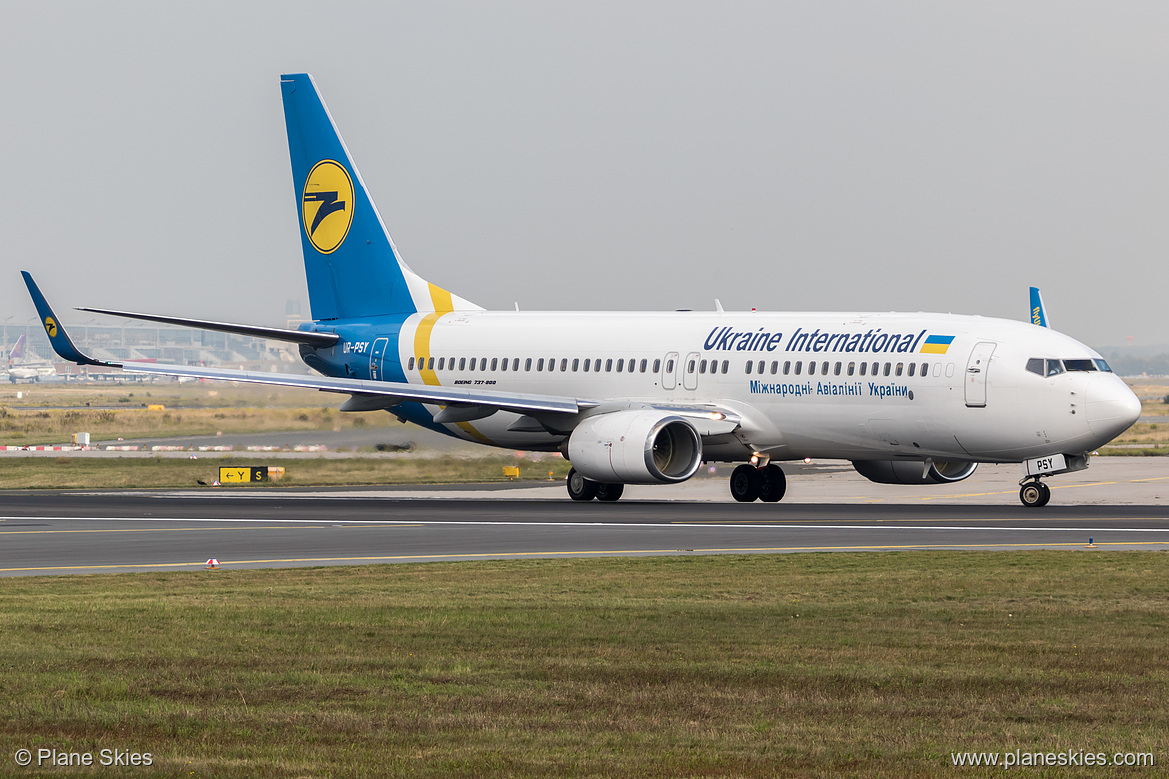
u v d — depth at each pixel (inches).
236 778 1595.7
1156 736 1787.6
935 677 2154.3
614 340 6594.5
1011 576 3481.8
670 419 5885.8
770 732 1809.8
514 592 3225.9
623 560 3900.1
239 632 2615.7
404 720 1877.5
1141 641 2495.1
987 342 5595.5
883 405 5743.1
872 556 3956.7
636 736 1788.9
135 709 1945.1
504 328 6993.1
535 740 1770.4
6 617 2807.6
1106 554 3959.2
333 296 7598.4
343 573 3641.7
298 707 1959.9
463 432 7140.8
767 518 5241.1
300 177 7637.8
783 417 6013.8
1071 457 5595.5
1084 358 5526.6
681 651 2395.4
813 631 2610.7
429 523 5093.5
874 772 1619.1
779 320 6225.4
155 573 3661.4
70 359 6412.4
